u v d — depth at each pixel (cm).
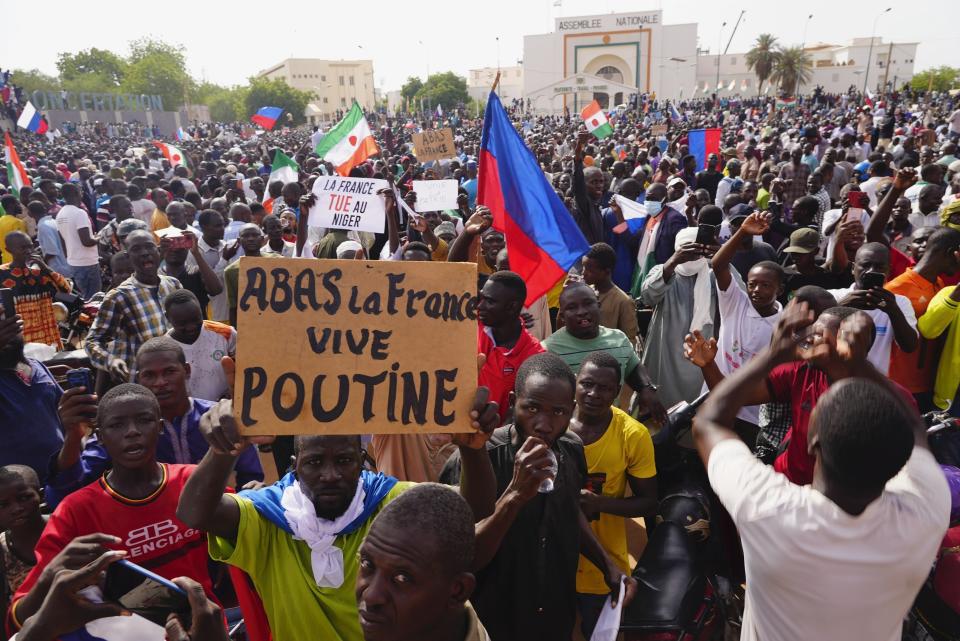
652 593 317
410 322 197
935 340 461
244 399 187
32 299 644
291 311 191
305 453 224
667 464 398
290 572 226
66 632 198
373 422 194
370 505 232
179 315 438
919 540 178
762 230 419
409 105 8644
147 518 262
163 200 1157
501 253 594
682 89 7862
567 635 291
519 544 278
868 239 561
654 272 502
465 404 198
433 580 164
